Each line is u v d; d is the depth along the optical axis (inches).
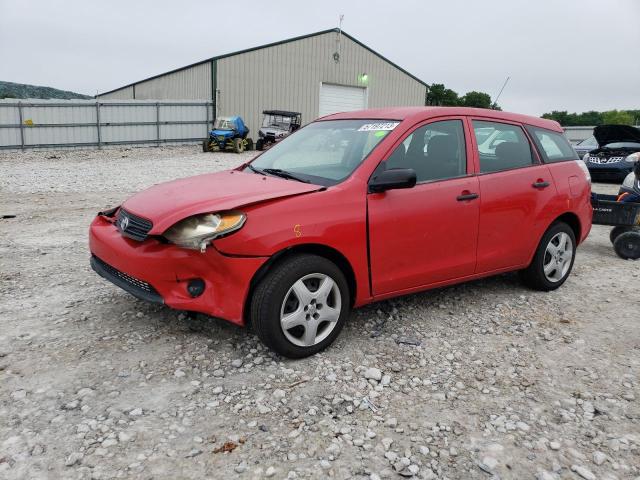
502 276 226.8
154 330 159.6
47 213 353.7
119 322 164.7
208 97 1154.0
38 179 563.8
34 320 165.0
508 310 188.5
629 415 126.0
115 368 137.3
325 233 143.1
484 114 188.5
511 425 120.1
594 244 307.7
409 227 159.5
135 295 143.7
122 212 155.3
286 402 125.3
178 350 147.9
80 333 156.6
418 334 165.8
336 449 109.4
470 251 177.2
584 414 125.8
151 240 139.9
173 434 112.0
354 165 158.2
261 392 129.0
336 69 1264.8
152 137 1101.7
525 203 189.2
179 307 137.2
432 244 166.2
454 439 114.6
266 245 134.8
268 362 143.3
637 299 205.9
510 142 193.5
